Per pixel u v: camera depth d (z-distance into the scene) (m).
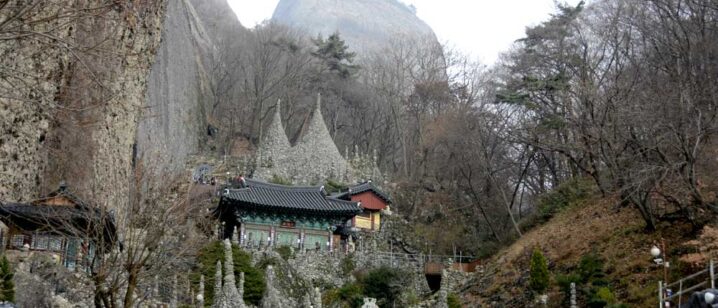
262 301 40.16
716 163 38.94
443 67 88.12
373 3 184.12
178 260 30.52
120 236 28.39
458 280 51.59
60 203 34.91
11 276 26.03
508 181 66.44
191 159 78.06
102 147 42.53
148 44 48.88
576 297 38.44
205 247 38.41
